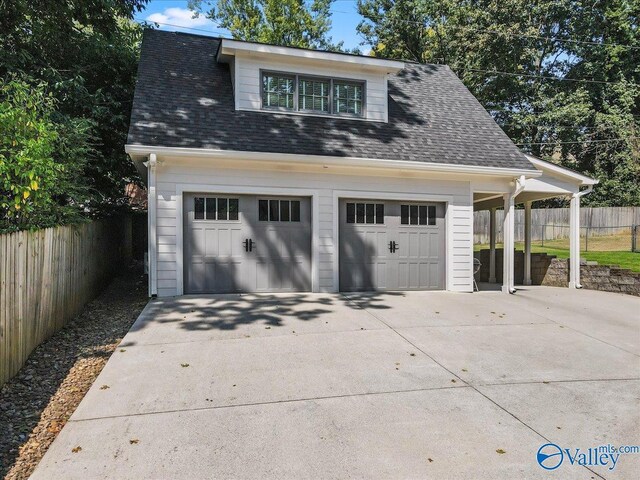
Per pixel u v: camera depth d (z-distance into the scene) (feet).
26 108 18.37
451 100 36.45
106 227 31.40
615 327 21.08
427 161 28.30
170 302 23.44
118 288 30.96
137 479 8.33
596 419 11.28
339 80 30.48
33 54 29.84
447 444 9.86
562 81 78.95
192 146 24.08
